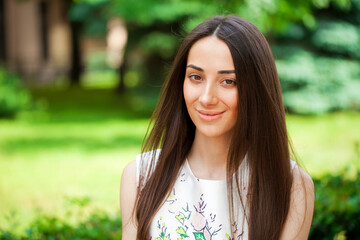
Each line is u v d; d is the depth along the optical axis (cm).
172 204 146
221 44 133
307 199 144
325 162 698
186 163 151
